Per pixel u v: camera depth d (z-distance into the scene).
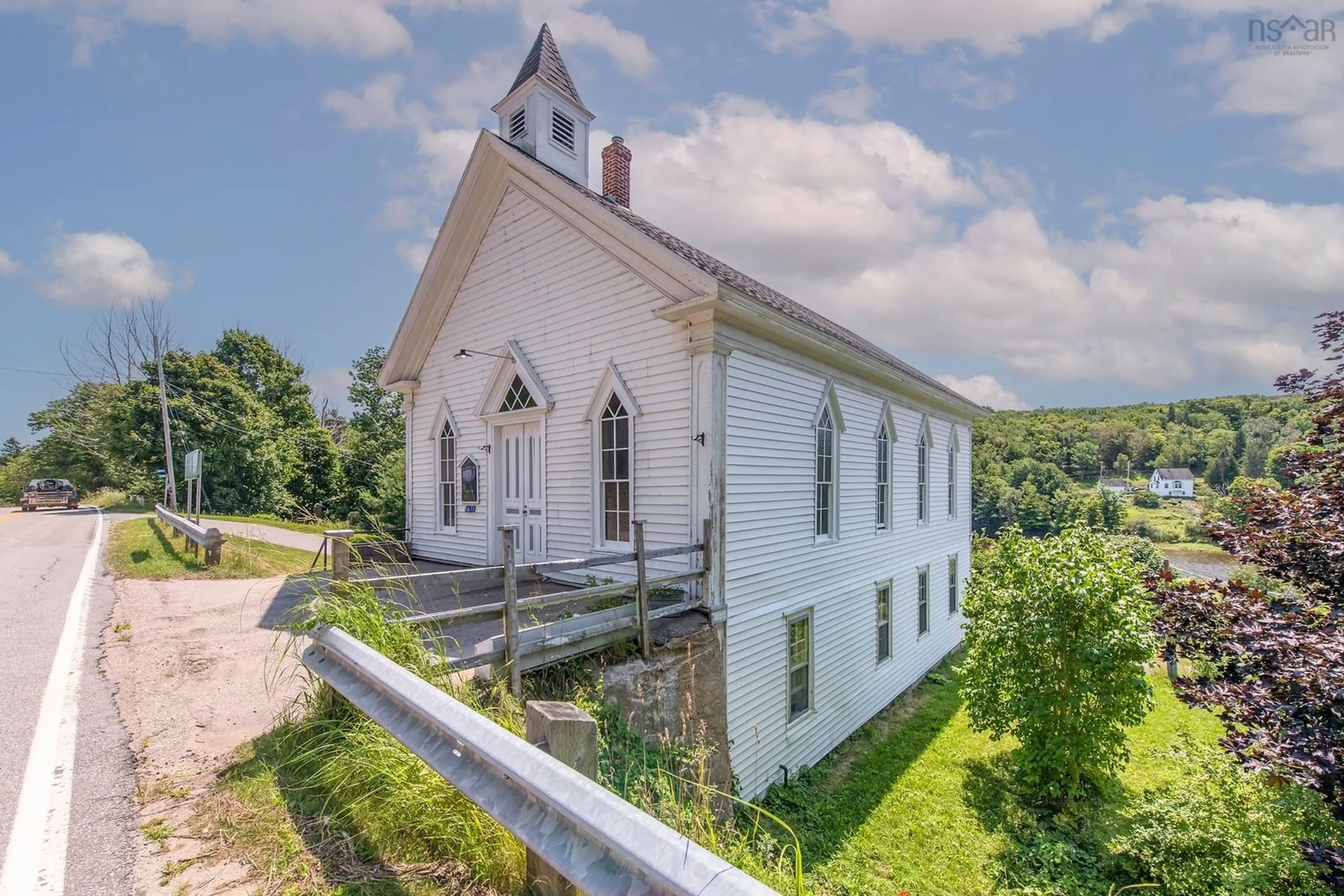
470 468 10.61
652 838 1.57
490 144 9.28
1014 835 7.53
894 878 6.57
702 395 7.15
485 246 10.20
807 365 9.10
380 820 2.79
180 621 7.11
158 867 2.57
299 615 4.95
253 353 39.59
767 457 8.16
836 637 10.02
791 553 8.73
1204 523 6.11
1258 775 5.00
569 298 8.74
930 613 14.33
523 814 1.96
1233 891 5.24
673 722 6.30
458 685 4.37
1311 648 4.21
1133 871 6.70
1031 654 8.72
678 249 8.65
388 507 31.81
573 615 6.60
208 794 3.20
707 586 7.04
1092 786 8.84
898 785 8.72
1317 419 5.69
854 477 10.71
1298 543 5.22
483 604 7.53
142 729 4.07
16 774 3.42
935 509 14.88
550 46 10.66
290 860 2.59
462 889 2.35
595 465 8.38
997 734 9.08
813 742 9.28
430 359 11.59
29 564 11.13
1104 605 8.17
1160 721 11.64
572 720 2.27
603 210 7.91
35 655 5.69
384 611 4.36
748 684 7.74
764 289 11.99
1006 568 10.04
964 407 15.94
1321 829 4.93
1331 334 5.82
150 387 31.30
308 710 3.92
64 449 39.06
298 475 35.62
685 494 7.32
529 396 9.38
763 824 7.16
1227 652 5.00
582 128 10.95
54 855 2.65
